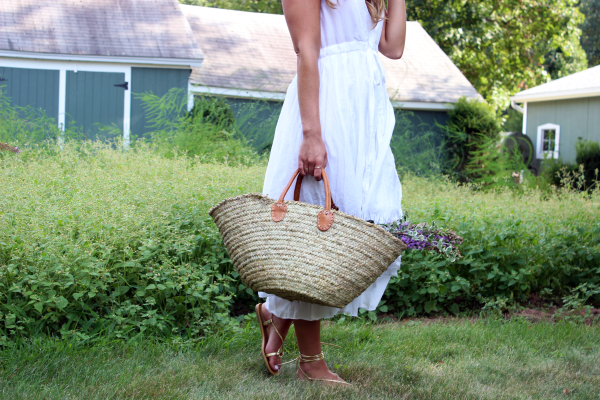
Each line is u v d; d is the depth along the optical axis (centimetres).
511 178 1227
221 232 202
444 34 2194
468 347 294
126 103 1206
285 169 217
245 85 1280
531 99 1653
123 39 1229
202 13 1587
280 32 1602
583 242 479
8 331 256
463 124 1393
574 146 1404
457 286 384
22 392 191
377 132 219
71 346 240
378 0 220
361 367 244
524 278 418
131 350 249
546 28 2283
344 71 214
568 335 324
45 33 1192
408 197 600
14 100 1156
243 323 318
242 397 200
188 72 1236
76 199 369
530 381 243
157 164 558
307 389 208
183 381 215
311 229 186
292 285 184
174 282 296
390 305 387
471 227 449
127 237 312
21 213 315
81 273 272
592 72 1627
